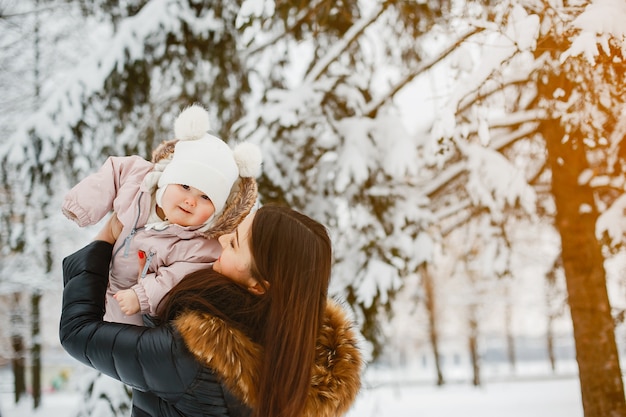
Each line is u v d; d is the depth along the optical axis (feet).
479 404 50.60
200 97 17.71
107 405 15.87
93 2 18.31
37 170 16.19
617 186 15.60
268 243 5.55
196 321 5.05
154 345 5.11
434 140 11.01
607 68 9.50
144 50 16.40
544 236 27.25
